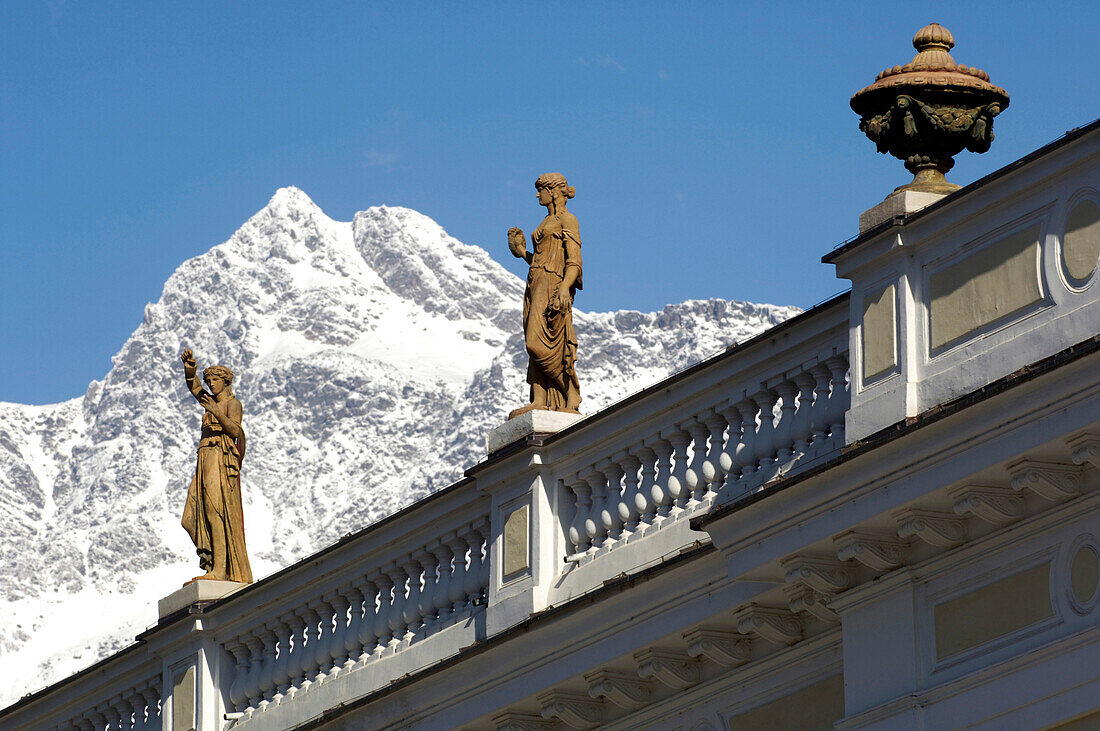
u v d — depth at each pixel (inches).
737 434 1817.2
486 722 1994.3
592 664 1871.3
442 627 2101.4
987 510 1529.3
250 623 2341.3
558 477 1978.3
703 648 1781.5
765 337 1770.4
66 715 2642.7
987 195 1567.4
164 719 2438.5
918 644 1594.5
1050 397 1457.9
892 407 1611.7
